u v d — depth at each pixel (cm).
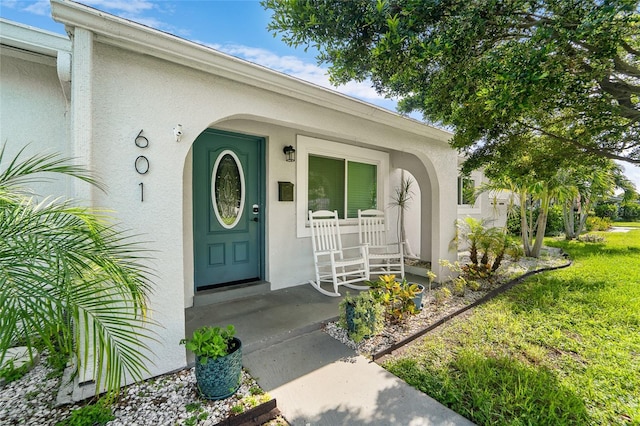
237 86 276
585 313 373
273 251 450
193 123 251
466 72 221
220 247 420
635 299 418
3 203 142
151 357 231
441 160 511
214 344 205
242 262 442
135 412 191
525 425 189
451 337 314
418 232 770
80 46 197
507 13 195
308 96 315
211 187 409
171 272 241
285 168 462
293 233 475
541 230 750
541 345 296
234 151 428
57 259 131
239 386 220
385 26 213
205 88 257
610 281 514
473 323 350
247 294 418
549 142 395
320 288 446
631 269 607
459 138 361
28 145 271
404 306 337
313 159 520
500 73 191
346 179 569
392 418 195
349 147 556
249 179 445
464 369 250
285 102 311
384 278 359
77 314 132
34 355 243
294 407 205
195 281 396
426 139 486
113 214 217
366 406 207
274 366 255
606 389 226
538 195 735
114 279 153
